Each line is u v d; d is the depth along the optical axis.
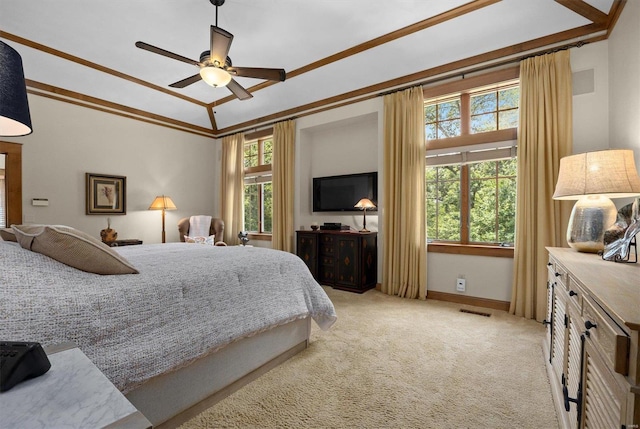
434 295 3.63
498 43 3.12
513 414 1.54
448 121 3.72
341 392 1.73
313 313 2.23
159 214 5.30
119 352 1.15
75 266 1.22
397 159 3.78
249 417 1.52
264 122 5.31
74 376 0.62
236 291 1.70
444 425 1.47
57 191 4.17
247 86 4.66
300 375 1.91
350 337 2.50
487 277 3.31
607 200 1.94
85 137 4.43
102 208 4.58
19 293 0.99
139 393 1.28
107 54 3.77
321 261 4.38
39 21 3.12
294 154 4.92
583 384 1.10
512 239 3.32
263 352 1.92
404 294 3.70
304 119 4.83
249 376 1.83
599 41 2.72
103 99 4.55
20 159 3.87
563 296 1.53
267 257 2.07
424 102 3.71
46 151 4.08
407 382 1.83
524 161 3.01
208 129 5.96
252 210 5.81
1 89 0.82
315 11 2.96
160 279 1.38
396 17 3.05
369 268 4.05
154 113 5.16
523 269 3.00
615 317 0.80
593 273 1.24
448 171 3.72
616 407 0.79
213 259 1.81
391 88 3.93
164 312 1.33
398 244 3.79
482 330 2.64
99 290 1.17
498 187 3.40
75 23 3.15
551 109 2.88
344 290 4.05
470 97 3.55
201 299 1.50
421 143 3.63
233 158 5.74
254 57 3.81
